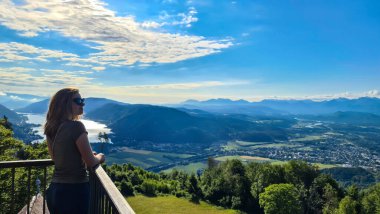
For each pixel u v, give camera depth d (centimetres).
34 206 806
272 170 6819
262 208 6322
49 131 402
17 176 1809
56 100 400
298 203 5628
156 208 5641
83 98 416
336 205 5947
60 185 388
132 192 6366
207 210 5981
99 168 405
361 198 6247
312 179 6938
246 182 6675
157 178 7800
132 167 7838
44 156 2991
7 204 1625
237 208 6256
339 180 13112
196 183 6800
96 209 441
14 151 2688
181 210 5706
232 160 7462
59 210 385
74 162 389
